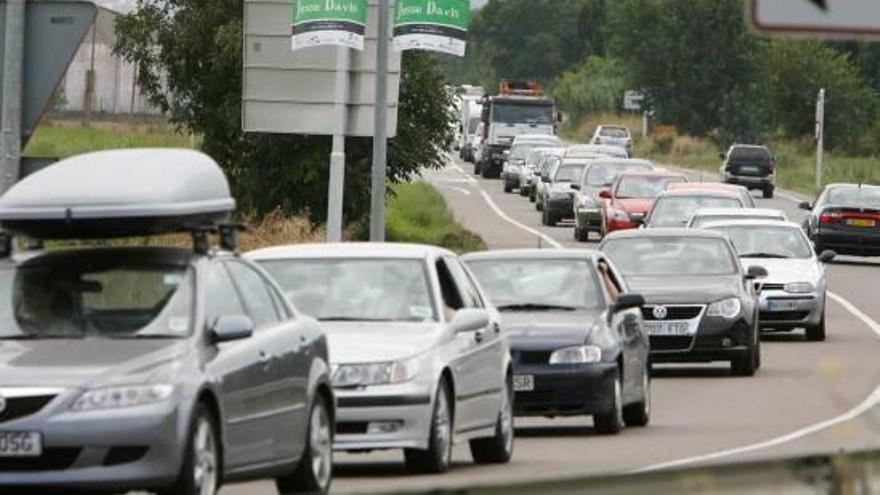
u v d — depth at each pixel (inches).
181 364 1208.8
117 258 1306.6
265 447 1310.3
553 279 2095.2
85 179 1294.3
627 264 2731.3
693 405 2292.1
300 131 2989.7
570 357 1951.3
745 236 3316.9
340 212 2861.7
